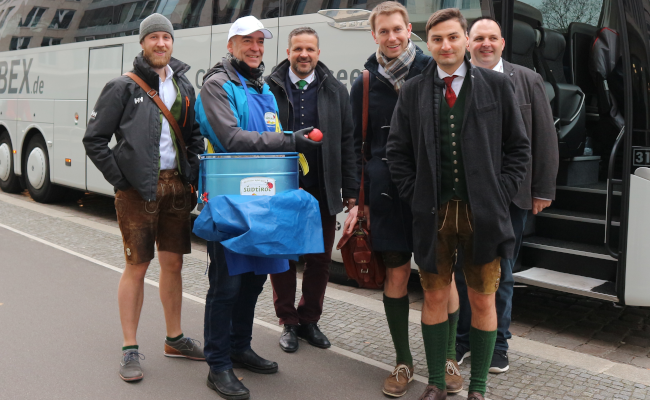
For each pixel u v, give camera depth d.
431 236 3.19
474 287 3.27
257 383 3.71
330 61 5.91
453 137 3.13
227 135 3.28
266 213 3.14
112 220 9.22
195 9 7.57
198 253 7.22
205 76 3.52
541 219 5.23
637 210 4.33
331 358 4.12
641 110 4.32
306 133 3.40
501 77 3.14
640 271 4.32
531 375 3.87
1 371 3.75
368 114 3.78
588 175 5.61
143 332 4.48
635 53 4.34
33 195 10.73
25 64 10.80
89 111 9.37
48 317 4.73
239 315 3.82
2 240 7.39
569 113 5.45
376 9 3.69
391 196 3.55
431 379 3.43
